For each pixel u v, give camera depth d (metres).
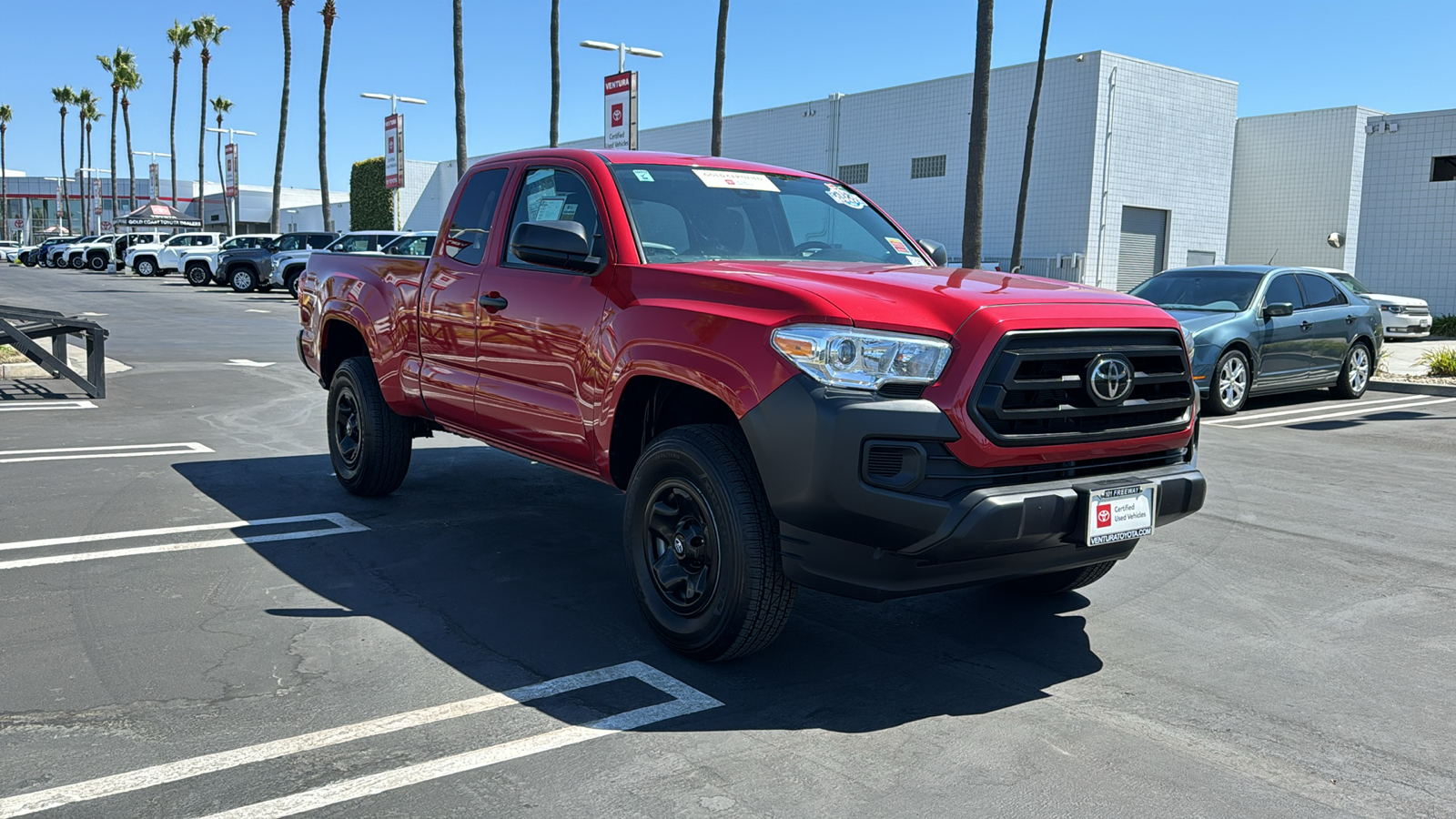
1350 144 35.34
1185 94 33.41
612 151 4.91
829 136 39.56
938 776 3.05
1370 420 10.92
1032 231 33.25
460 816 2.77
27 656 3.84
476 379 5.12
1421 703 3.69
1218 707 3.62
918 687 3.75
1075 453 3.57
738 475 3.65
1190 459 4.09
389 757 3.10
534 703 3.53
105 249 50.66
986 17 17.77
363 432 6.20
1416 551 5.75
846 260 4.77
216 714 3.38
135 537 5.49
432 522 5.92
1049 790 2.99
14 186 108.06
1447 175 23.50
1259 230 38.06
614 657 3.96
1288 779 3.09
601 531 5.80
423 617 4.37
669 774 3.04
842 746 3.24
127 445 8.09
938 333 3.41
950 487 3.36
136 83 74.50
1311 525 6.31
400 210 59.03
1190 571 5.31
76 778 2.94
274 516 6.00
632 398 4.17
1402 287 24.16
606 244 4.37
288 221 79.19
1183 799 2.95
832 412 3.31
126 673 3.70
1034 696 3.69
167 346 16.30
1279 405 12.34
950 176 35.50
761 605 3.65
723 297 3.77
